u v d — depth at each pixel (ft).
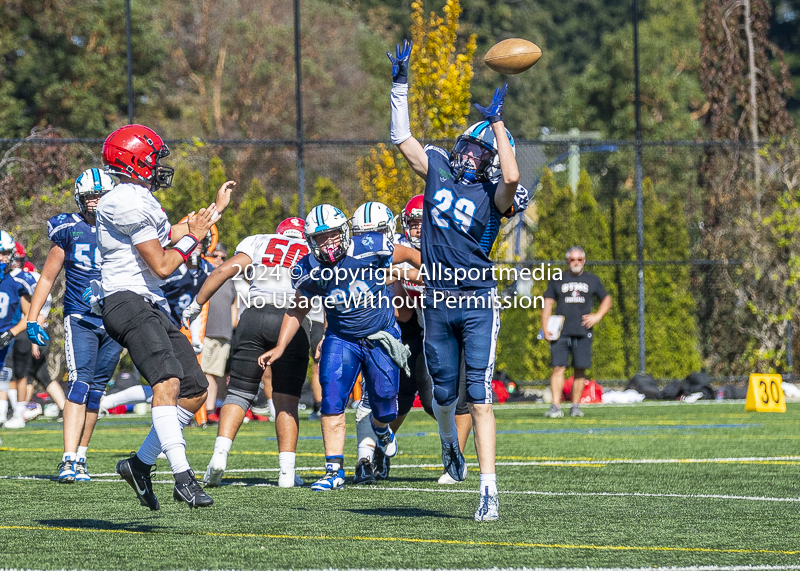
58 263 84.89
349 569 44.01
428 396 83.76
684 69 513.04
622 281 242.37
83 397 83.15
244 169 379.14
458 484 80.28
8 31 383.45
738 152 253.85
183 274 88.99
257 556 47.42
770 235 225.97
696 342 243.40
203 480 78.54
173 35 463.83
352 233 76.48
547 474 84.79
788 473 84.64
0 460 101.50
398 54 62.13
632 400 209.87
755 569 43.73
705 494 71.51
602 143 220.84
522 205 60.75
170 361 55.01
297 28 209.87
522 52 66.95
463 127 197.67
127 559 46.68
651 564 45.03
